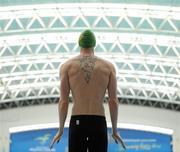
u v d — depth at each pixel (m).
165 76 48.19
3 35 36.66
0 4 31.72
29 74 48.44
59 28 35.78
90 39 4.97
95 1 31.81
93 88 4.86
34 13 33.34
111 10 33.00
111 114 4.89
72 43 40.66
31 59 43.84
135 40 38.78
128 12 33.19
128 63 46.03
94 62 4.98
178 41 37.56
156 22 34.78
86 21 34.75
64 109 4.86
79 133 4.64
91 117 4.71
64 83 4.95
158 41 38.34
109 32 36.44
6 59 42.97
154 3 31.41
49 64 46.91
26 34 36.75
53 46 41.50
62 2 31.98
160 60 42.84
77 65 4.96
